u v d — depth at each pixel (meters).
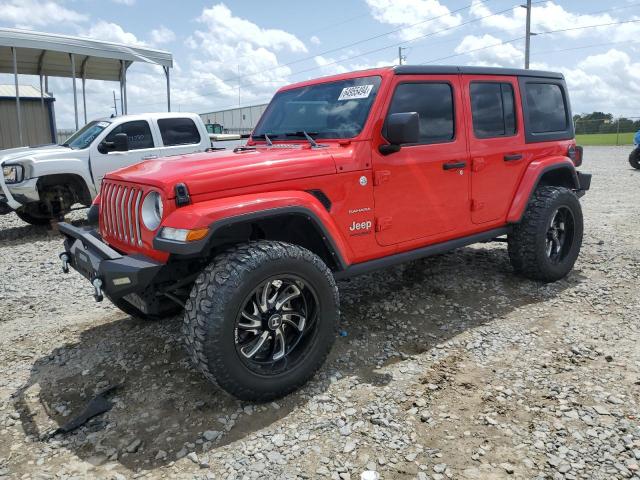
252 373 2.83
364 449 2.54
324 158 3.29
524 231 4.62
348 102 3.74
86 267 3.19
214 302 2.68
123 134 8.43
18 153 8.41
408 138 3.30
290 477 2.36
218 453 2.55
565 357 3.42
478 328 3.93
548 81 4.95
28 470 2.48
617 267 5.25
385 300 4.51
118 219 3.31
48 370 3.49
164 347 3.71
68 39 10.32
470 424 2.72
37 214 8.63
